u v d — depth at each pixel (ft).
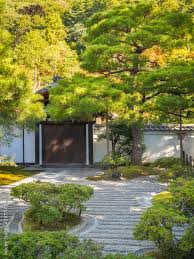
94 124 73.05
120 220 33.27
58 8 117.80
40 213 30.76
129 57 54.75
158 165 63.98
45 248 18.25
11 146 72.33
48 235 19.53
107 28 56.13
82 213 35.22
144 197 42.45
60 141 72.79
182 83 51.08
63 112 54.39
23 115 34.22
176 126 72.43
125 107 52.80
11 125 37.40
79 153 72.69
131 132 64.23
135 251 25.30
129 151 65.92
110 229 30.60
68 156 72.69
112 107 50.37
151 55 57.57
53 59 100.17
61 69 100.53
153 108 52.80
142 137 66.59
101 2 116.88
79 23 127.85
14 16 103.14
